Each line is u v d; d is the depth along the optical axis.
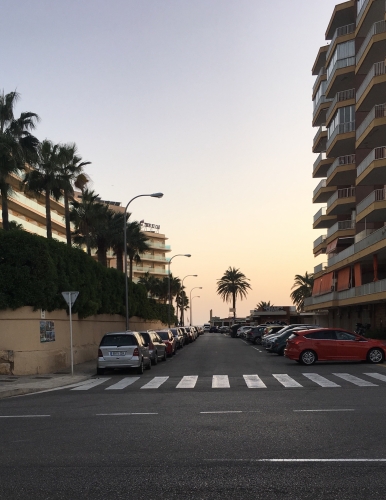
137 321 52.47
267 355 32.16
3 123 32.16
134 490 5.76
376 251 35.47
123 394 14.52
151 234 114.75
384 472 6.27
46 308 22.47
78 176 43.75
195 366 24.59
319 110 53.09
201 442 7.97
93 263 31.19
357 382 15.88
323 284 52.47
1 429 9.51
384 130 35.75
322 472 6.30
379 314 41.28
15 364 20.81
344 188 47.06
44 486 5.95
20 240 21.39
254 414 10.38
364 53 37.53
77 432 8.99
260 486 5.82
